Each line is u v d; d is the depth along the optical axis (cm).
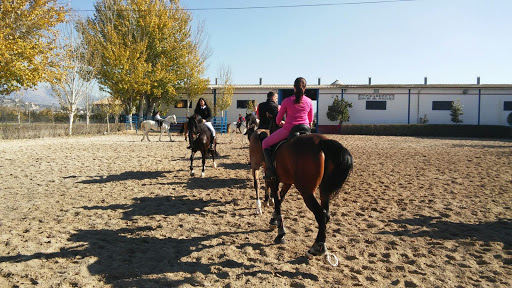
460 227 582
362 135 3484
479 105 3581
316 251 409
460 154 1656
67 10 2352
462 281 392
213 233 555
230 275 405
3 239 507
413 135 3488
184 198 789
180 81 3862
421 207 707
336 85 3931
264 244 507
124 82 3334
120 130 3559
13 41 2044
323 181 410
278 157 479
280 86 4053
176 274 407
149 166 1259
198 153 1680
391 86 3694
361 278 399
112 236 538
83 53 2975
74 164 1277
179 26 3778
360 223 607
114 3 3522
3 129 2375
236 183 960
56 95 2916
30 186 898
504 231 557
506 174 1081
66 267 421
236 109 4078
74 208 695
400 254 472
